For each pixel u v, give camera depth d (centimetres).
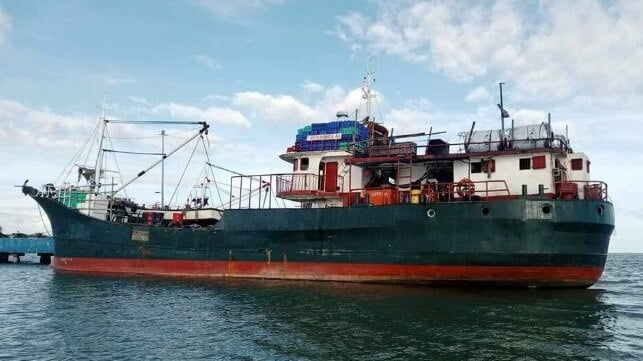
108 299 2317
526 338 1538
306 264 2892
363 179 3167
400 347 1442
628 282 3794
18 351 1423
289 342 1507
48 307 2127
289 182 3334
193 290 2567
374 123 3478
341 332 1627
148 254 3322
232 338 1561
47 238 5319
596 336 1573
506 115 2973
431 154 2927
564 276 2480
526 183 2703
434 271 2619
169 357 1356
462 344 1470
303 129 3469
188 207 3675
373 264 2739
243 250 3048
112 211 3775
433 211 2619
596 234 2505
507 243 2486
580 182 2698
